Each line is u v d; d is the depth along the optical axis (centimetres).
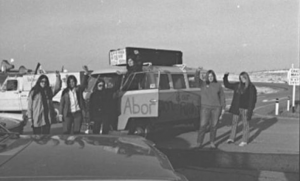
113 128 786
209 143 798
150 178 168
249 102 742
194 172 538
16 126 641
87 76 884
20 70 1555
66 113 660
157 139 845
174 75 907
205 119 713
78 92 688
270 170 548
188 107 930
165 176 173
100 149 214
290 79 1659
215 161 609
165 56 1036
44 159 189
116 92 784
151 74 828
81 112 681
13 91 1380
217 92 708
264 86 3678
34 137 254
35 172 168
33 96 627
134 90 802
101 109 752
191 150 707
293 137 885
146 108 802
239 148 731
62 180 160
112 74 854
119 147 222
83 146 221
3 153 201
